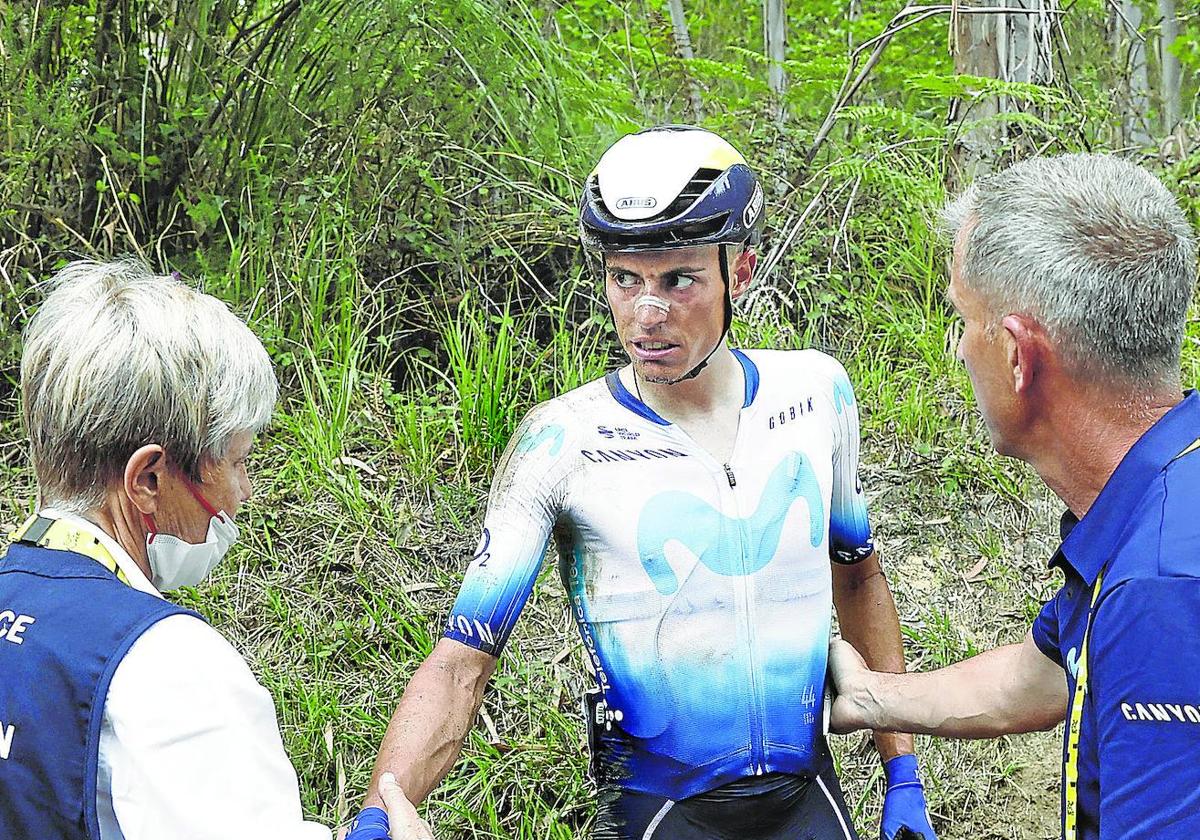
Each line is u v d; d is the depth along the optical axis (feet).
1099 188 4.21
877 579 6.44
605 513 5.63
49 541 4.00
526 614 9.64
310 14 12.03
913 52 17.28
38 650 3.69
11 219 11.32
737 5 21.02
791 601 5.74
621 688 5.67
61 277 4.46
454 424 10.96
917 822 5.83
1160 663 3.73
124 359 3.96
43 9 11.34
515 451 5.79
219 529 4.36
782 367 6.06
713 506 5.65
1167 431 4.10
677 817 5.66
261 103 12.19
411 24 12.10
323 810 8.37
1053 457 4.43
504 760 8.56
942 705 5.71
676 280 5.37
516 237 12.41
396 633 9.34
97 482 4.05
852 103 15.10
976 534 10.73
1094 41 20.39
